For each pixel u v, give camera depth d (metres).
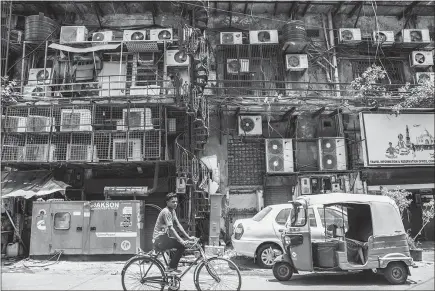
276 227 9.34
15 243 11.37
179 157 11.98
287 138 13.98
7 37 13.71
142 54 14.15
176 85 11.98
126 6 14.59
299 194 13.60
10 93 12.37
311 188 13.55
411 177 13.62
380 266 7.26
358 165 13.68
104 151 12.48
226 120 14.22
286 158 13.40
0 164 11.72
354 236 8.25
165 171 13.18
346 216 8.84
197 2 14.17
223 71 14.49
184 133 13.06
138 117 12.37
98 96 13.06
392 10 15.47
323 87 14.80
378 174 13.54
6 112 12.28
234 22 15.16
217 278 6.08
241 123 13.61
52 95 13.69
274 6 14.87
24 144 12.38
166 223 6.18
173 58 13.72
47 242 10.55
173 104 12.17
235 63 14.25
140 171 13.02
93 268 9.52
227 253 10.99
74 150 12.16
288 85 14.61
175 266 6.21
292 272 7.65
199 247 6.20
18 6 14.26
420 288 6.89
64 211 10.71
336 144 13.62
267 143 13.47
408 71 15.33
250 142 14.02
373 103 13.63
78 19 14.97
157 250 6.25
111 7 14.63
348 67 15.18
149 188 12.90
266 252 9.25
